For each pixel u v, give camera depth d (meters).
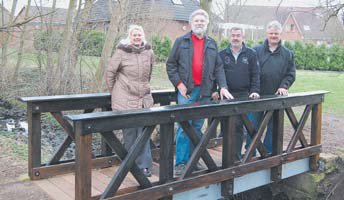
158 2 17.38
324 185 5.18
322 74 21.73
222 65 4.34
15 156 5.35
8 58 11.61
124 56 3.90
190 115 3.57
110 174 4.17
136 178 3.38
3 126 8.29
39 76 10.57
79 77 9.91
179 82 4.13
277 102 4.41
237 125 4.53
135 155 3.28
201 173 3.86
